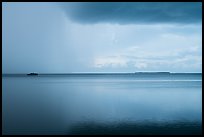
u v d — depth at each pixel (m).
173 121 23.38
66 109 30.81
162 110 29.98
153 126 21.30
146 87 68.19
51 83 90.69
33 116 26.12
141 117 25.44
